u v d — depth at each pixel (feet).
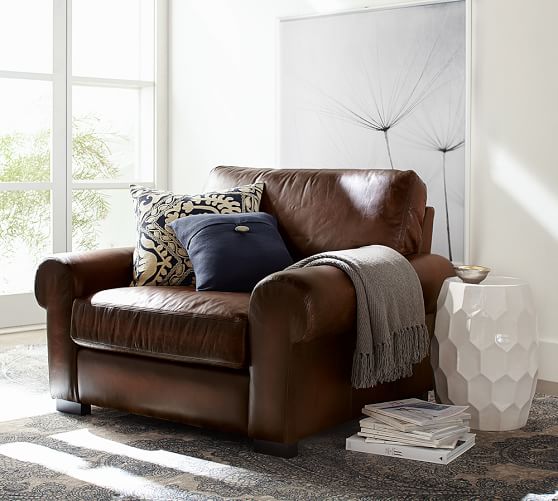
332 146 15.75
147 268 11.68
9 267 16.74
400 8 14.66
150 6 18.42
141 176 18.63
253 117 17.06
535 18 13.20
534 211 13.37
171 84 18.49
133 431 10.59
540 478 8.91
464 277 10.84
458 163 14.14
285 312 9.21
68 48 17.25
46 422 10.96
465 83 13.94
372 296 9.77
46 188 17.06
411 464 9.35
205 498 8.31
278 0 16.48
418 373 11.62
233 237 11.21
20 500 8.24
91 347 11.01
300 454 9.67
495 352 10.34
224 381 9.82
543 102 13.19
